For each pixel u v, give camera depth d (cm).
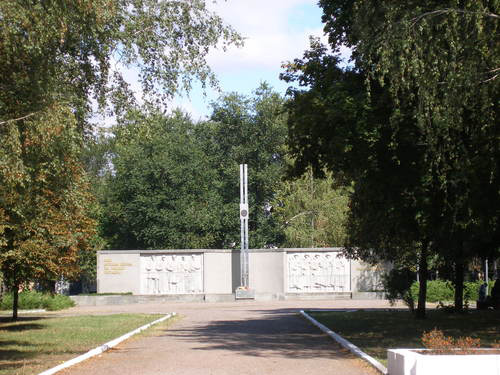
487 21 1344
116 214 6538
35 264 2389
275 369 1231
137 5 1766
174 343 1812
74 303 4312
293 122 1894
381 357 1346
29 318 3078
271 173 6144
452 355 1001
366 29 1509
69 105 1367
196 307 3909
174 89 1820
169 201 6256
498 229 1962
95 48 1587
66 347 1725
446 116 1380
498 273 4625
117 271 4684
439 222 1825
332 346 1673
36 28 1194
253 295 4559
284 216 5916
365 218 2323
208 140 6588
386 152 1762
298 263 4697
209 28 1833
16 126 1145
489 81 1373
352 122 1705
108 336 2016
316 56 2138
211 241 6203
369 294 4572
